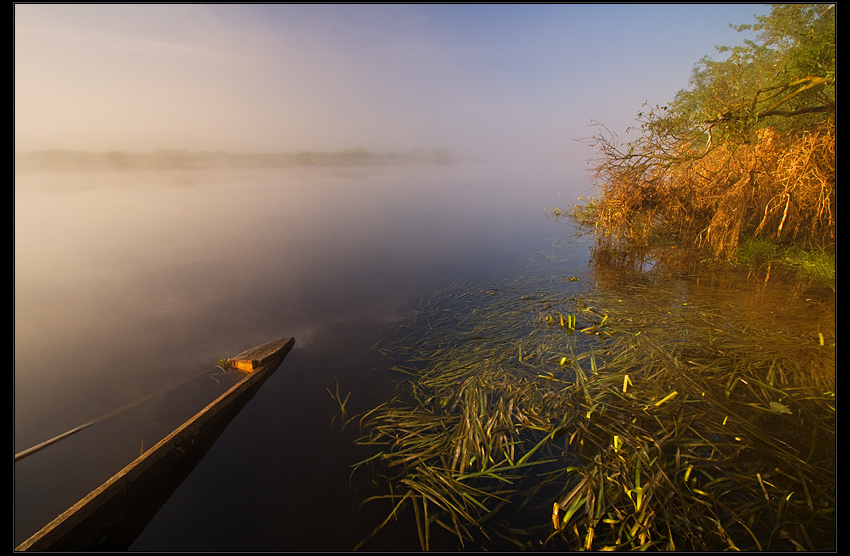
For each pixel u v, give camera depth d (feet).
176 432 12.24
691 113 29.35
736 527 8.93
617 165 32.94
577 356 16.85
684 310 20.02
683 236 32.40
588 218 44.09
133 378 17.01
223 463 12.46
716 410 12.60
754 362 14.75
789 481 9.84
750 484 9.82
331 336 20.95
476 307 23.68
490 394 14.85
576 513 9.65
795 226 25.26
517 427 12.96
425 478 11.23
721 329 17.57
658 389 13.85
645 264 28.89
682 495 9.63
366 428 13.80
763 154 25.34
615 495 9.91
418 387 16.03
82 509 9.24
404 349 19.33
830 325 16.51
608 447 11.44
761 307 19.24
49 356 18.76
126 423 14.20
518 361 17.06
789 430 11.47
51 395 15.70
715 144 27.25
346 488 11.37
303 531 10.11
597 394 13.96
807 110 24.32
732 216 26.53
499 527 9.69
